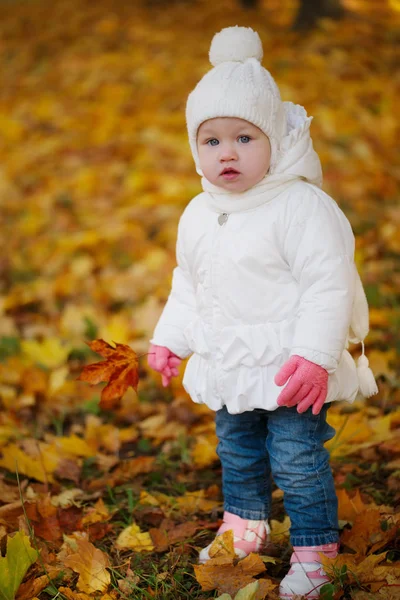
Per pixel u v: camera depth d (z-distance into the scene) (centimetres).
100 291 646
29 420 471
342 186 775
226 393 285
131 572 296
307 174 285
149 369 509
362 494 350
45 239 753
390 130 922
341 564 281
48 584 292
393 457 390
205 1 1556
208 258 289
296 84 1027
